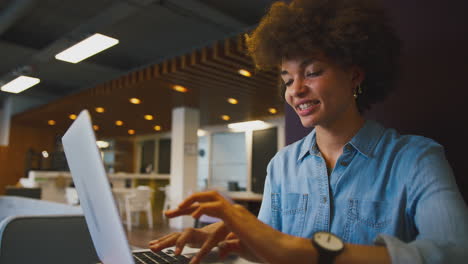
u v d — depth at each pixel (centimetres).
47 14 600
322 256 55
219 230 75
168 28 629
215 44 505
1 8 566
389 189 84
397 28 133
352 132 92
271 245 56
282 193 104
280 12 92
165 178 1173
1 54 768
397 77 108
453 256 55
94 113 997
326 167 95
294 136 177
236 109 882
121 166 1583
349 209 88
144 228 761
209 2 527
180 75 598
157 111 942
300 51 84
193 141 882
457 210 64
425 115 124
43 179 954
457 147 116
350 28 86
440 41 122
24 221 184
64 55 540
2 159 1179
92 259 203
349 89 90
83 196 70
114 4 500
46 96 1129
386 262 54
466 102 115
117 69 843
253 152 1197
